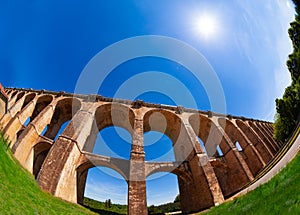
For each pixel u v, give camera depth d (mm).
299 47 37688
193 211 32312
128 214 26422
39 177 25672
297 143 25734
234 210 18844
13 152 28828
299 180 14219
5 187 16984
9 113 36156
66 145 30031
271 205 13398
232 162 37625
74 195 30438
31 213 15703
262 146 42969
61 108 41812
